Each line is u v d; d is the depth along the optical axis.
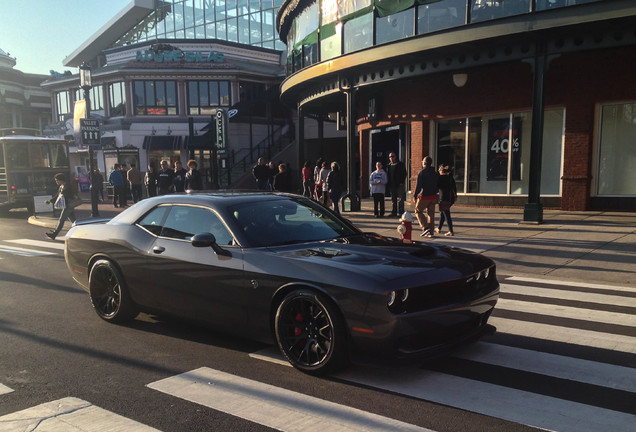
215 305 4.45
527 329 5.06
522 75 14.57
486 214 14.17
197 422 3.21
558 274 7.54
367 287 3.54
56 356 4.51
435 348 3.72
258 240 4.44
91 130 14.98
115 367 4.21
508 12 12.31
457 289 3.90
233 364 4.22
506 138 15.34
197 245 4.34
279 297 4.09
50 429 3.16
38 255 10.45
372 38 14.80
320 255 4.09
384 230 11.76
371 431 3.06
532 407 3.36
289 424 3.16
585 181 13.59
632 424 3.11
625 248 8.98
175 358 4.39
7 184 18.42
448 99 16.25
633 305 5.89
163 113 32.78
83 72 14.73
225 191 5.56
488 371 3.98
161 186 17.02
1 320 5.70
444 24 13.20
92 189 15.20
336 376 3.91
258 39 37.69
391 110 17.98
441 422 3.16
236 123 32.06
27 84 49.69
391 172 14.06
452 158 16.67
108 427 3.17
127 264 5.17
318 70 15.56
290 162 30.55
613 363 4.13
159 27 41.84
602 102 13.27
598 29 10.64
